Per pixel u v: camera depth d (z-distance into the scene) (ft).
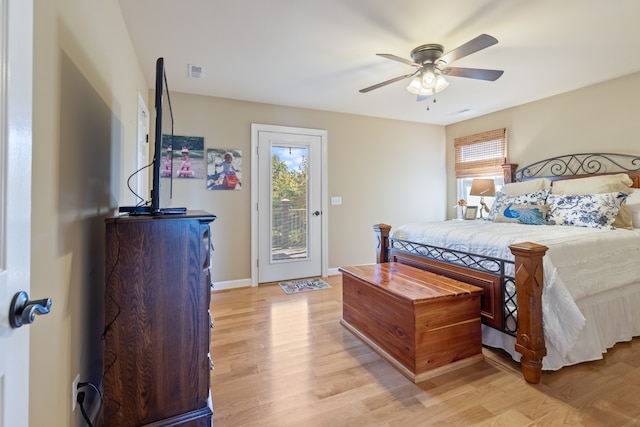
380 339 7.11
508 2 6.42
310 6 6.54
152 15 6.84
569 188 10.47
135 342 4.24
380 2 6.42
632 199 9.14
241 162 12.52
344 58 8.91
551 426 4.75
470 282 7.39
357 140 14.82
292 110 13.43
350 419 5.01
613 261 7.07
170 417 4.42
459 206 15.89
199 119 11.86
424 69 8.13
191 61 9.09
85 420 4.48
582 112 11.31
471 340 6.61
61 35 3.63
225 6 6.54
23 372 2.08
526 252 5.83
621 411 5.08
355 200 14.85
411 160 16.12
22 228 2.08
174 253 4.41
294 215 13.57
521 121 13.28
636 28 7.39
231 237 12.42
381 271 8.34
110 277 4.13
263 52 8.55
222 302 10.74
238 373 6.37
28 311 1.99
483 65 9.37
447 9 6.66
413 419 4.99
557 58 8.95
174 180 11.53
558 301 5.98
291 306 10.34
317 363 6.74
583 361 6.50
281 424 4.92
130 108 7.89
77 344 4.22
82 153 4.38
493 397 5.49
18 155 2.03
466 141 15.72
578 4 6.48
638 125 9.91
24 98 2.10
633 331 7.55
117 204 6.55
